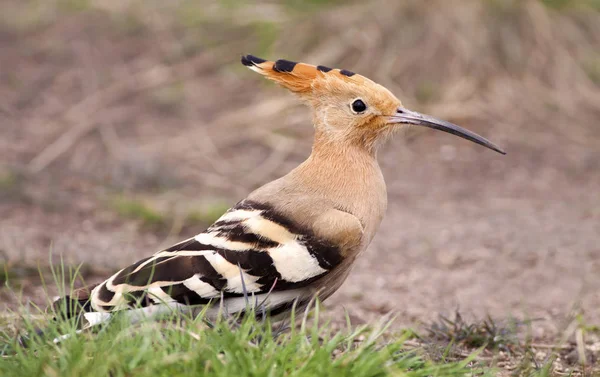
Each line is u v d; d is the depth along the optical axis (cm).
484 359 804
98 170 1430
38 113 1634
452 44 1700
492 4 1752
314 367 614
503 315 965
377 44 1712
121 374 588
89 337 646
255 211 736
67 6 2019
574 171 1470
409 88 1647
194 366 598
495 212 1326
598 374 745
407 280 1092
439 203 1362
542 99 1659
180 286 693
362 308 989
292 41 1756
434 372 646
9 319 777
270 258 710
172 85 1723
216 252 706
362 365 620
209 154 1509
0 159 1441
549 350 847
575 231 1250
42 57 1834
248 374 602
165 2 1970
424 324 876
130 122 1611
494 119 1603
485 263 1148
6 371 611
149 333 637
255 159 1502
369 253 1186
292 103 1645
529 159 1509
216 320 691
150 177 1385
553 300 1021
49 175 1402
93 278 1023
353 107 786
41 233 1181
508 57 1709
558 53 1723
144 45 1855
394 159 1523
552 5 1791
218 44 1822
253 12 1864
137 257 1107
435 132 1608
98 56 1828
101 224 1240
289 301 731
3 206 1277
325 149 789
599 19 1786
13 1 2100
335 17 1784
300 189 765
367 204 775
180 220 1250
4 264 985
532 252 1179
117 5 1986
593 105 1661
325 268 729
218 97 1689
